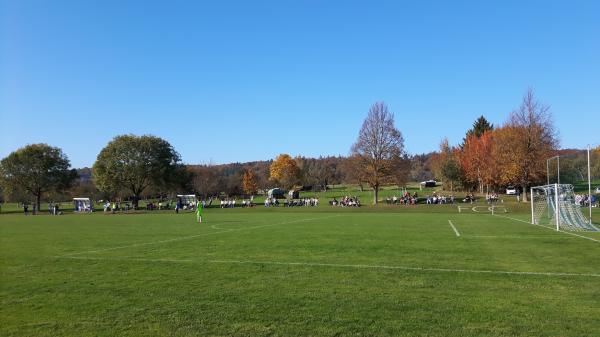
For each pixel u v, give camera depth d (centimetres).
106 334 876
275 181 16650
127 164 9425
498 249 2050
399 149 8462
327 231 3103
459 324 907
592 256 1817
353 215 5666
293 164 16362
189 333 873
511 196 9712
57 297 1184
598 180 12712
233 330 886
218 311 1020
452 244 2256
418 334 849
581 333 848
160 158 9869
